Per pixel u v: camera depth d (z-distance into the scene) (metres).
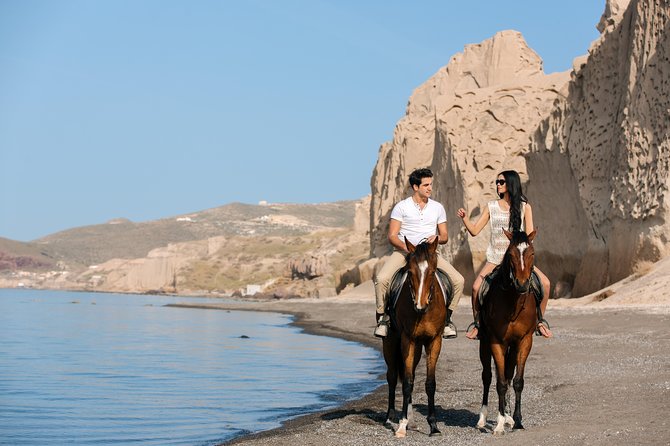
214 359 25.61
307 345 31.38
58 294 171.50
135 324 51.66
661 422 9.39
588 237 39.75
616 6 42.59
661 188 33.31
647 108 35.66
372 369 21.91
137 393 17.27
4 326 49.28
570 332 22.98
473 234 10.62
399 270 10.77
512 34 73.25
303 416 13.55
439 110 59.94
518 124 55.97
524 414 11.05
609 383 13.23
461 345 24.55
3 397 16.66
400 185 76.38
